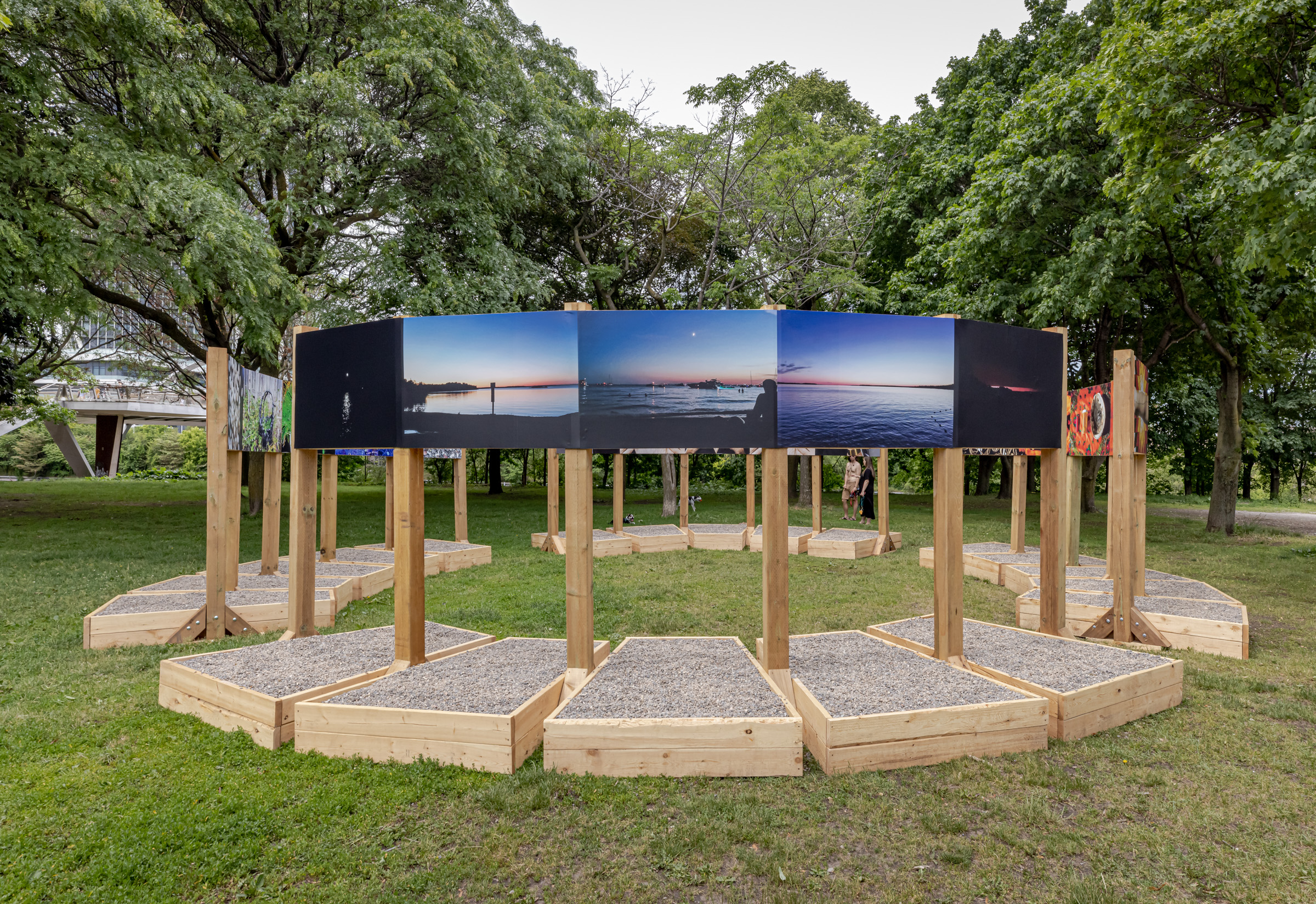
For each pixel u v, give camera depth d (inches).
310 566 208.7
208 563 214.7
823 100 798.5
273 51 504.1
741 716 130.0
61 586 276.5
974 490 1115.9
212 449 215.9
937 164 614.2
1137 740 141.0
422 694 143.1
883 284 756.6
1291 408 914.7
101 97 408.5
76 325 458.9
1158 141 318.0
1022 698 139.8
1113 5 409.7
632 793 118.6
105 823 107.9
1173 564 351.3
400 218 514.9
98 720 148.2
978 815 112.3
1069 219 477.7
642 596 274.8
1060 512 198.4
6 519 510.9
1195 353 604.4
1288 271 451.5
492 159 495.5
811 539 400.8
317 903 90.9
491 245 538.3
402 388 164.9
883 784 122.2
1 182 344.8
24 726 143.1
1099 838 106.5
